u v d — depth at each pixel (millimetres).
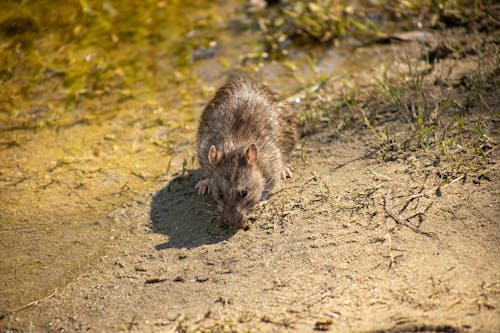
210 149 10453
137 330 7504
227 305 7648
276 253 8648
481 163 9445
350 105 12578
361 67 14695
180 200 10859
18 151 12695
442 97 11742
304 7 17016
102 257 9508
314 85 14188
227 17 17359
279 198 10289
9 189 11484
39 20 17000
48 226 10430
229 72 15172
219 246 9258
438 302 6945
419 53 14508
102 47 16266
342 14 16750
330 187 10031
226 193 10141
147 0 18188
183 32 16812
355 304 7199
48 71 15398
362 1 17172
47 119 13773
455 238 8008
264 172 10547
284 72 15008
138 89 14758
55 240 10047
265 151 10836
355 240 8422
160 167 11984
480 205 8523
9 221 10594
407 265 7684
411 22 16234
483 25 14766
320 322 6953
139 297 8297
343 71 14609
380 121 11672
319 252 8359
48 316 8258
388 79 13383
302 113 12836
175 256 9203
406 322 6668
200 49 16109
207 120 11617
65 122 13648
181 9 17844
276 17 17125
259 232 9414
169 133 13094
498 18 14688
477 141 10031
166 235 9906
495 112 10797
